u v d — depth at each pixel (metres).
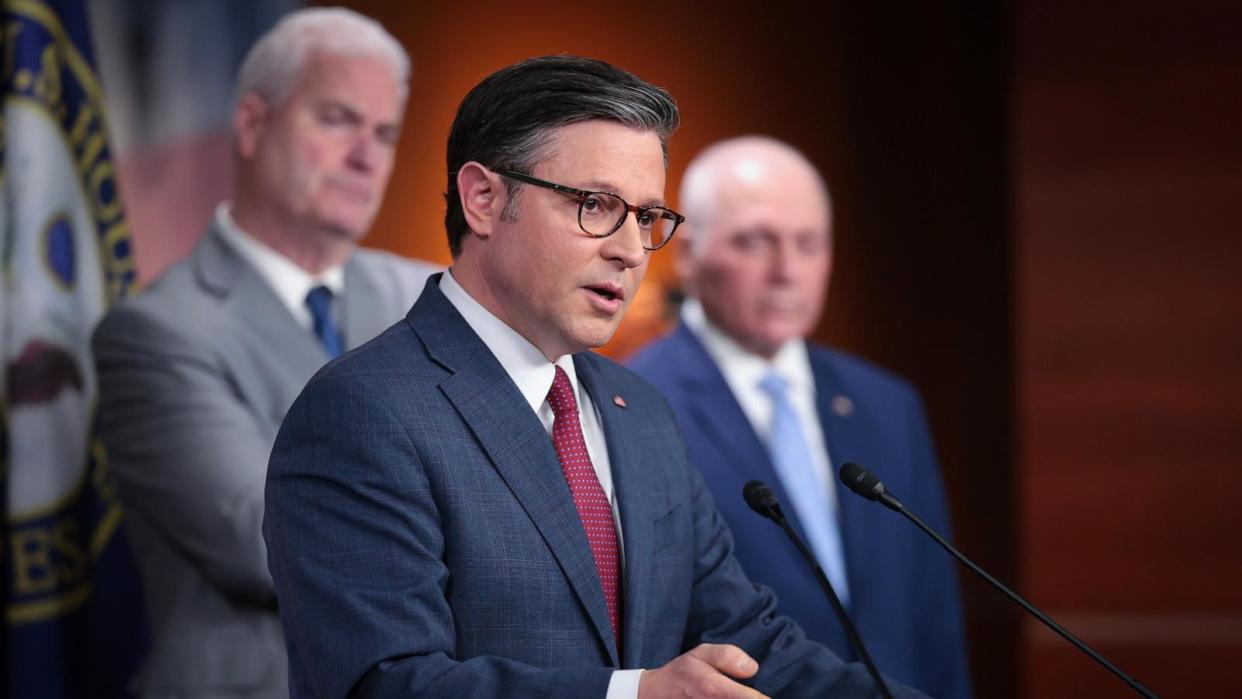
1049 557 11.02
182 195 9.50
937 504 7.95
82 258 8.11
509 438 3.92
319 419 3.81
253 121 7.67
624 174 3.91
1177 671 10.79
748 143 8.37
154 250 9.44
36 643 7.54
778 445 7.66
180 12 9.56
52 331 7.83
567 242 3.89
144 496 6.93
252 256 7.46
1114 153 11.08
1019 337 11.13
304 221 7.56
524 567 3.82
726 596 4.46
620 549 4.13
